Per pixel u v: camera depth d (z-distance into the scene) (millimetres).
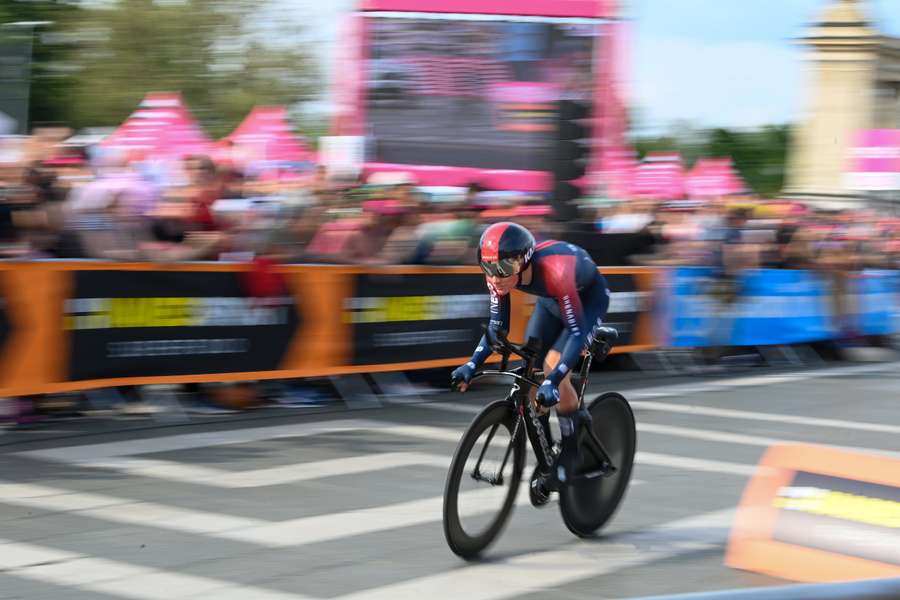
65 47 30203
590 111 13320
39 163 7328
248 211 8234
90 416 7738
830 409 9641
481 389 9883
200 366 7961
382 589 4312
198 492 5793
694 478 6543
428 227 9461
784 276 12844
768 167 61375
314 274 8531
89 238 7398
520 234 4605
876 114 28062
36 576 4301
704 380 11234
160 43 30391
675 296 11625
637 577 4594
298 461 6664
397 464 6684
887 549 4371
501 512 4836
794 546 4629
